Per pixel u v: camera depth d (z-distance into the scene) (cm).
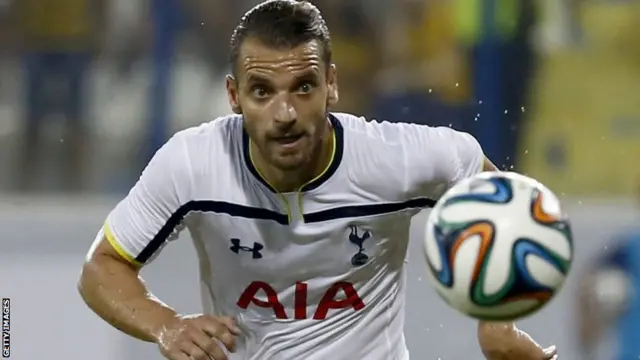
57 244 1980
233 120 1241
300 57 1106
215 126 1245
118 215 1244
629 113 2391
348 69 2528
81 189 2328
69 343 1947
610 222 2053
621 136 2375
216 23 2430
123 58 2402
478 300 1036
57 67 2388
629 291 2014
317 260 1244
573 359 2009
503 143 2380
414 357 1978
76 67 2388
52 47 2402
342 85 2520
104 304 1218
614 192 2362
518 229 1030
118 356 1939
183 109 2391
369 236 1239
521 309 1048
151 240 1241
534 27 2395
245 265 1254
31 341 1945
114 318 1212
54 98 2377
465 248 1031
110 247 1243
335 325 1293
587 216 2072
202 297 1345
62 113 2372
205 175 1217
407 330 1980
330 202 1214
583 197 2359
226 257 1258
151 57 2403
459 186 1074
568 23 2417
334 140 1206
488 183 1064
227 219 1225
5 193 2319
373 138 1217
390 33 2545
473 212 1041
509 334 1277
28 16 2411
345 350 1304
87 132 2358
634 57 2400
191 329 1164
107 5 2431
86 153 2347
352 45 2542
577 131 2381
